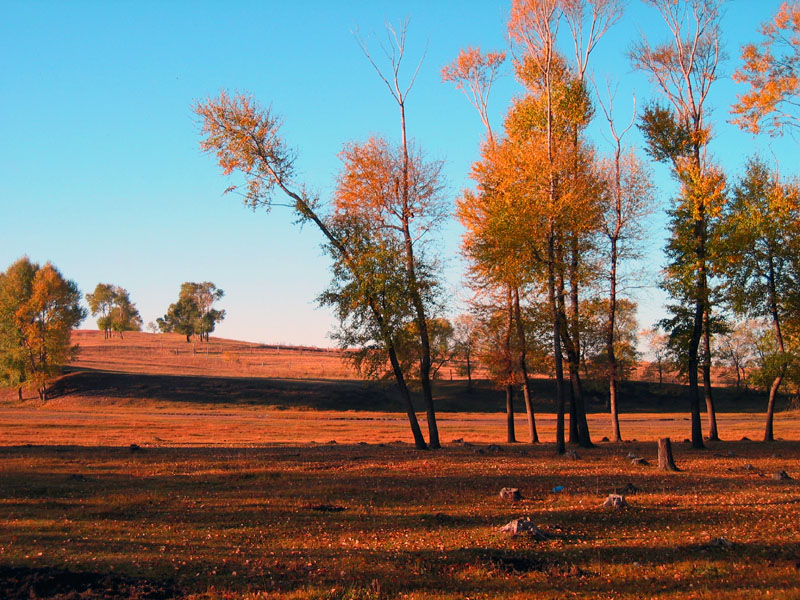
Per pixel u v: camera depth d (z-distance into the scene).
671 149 34.59
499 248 29.80
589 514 15.33
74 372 95.94
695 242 34.31
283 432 46.97
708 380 41.88
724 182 33.72
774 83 23.64
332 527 14.19
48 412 68.81
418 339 33.22
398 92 32.78
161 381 89.00
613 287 36.31
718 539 12.70
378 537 13.34
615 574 10.97
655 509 15.86
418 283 32.53
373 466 24.22
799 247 36.03
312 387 90.88
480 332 41.25
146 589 9.81
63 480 19.97
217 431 46.47
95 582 9.91
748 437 46.59
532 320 34.59
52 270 88.12
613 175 36.06
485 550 12.16
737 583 10.39
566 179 30.53
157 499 17.06
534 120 33.56
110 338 176.75
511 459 27.23
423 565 11.38
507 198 29.83
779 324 39.50
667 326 36.44
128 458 26.22
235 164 31.55
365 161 31.48
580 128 34.59
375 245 31.59
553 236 30.14
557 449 29.55
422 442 32.72
